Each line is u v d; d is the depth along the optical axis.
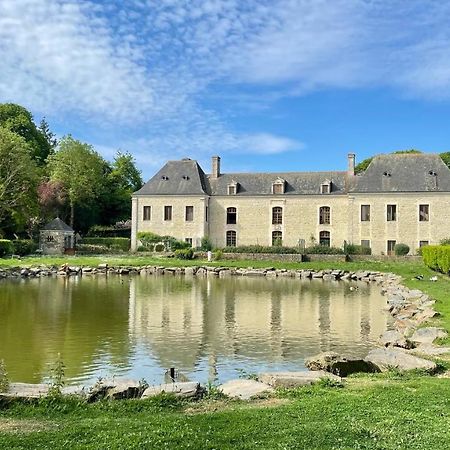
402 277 34.22
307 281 36.50
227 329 17.64
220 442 6.07
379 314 21.06
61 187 65.19
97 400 8.27
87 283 32.62
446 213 51.31
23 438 6.31
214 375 12.00
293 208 56.22
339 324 18.72
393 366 10.36
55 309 21.33
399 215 52.41
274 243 56.53
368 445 5.94
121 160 80.88
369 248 51.47
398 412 7.21
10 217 56.12
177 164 60.56
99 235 72.94
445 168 52.88
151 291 28.69
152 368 12.62
